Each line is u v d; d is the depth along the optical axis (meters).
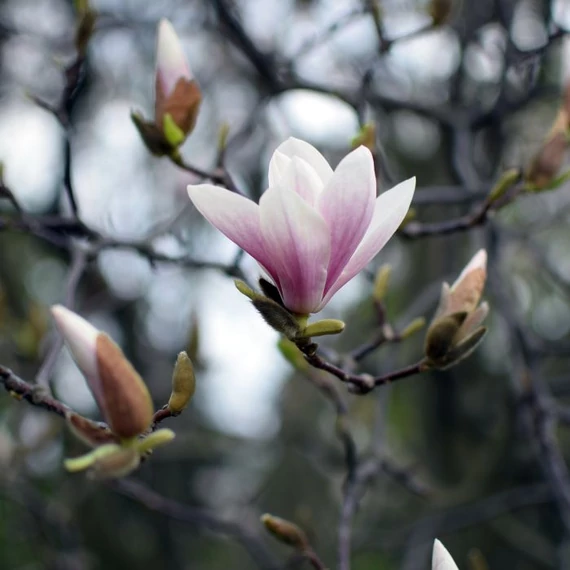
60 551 2.06
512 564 2.54
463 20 1.98
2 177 1.38
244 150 2.20
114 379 1.09
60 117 1.36
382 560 2.78
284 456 2.86
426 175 2.53
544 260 1.85
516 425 2.01
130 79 2.50
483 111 1.75
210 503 3.00
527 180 1.33
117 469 1.10
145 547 2.69
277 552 2.48
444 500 2.25
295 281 1.12
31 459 1.90
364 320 2.38
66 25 2.35
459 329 1.18
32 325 1.56
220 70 2.44
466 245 2.39
